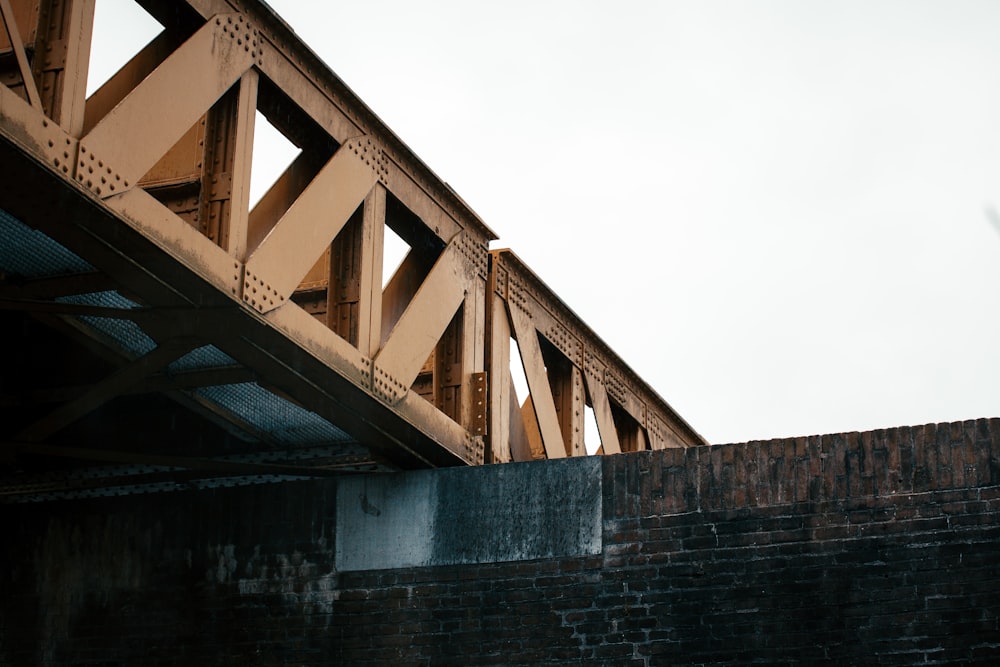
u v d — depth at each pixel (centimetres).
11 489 1095
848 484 899
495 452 1099
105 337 901
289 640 1015
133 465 1070
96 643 1066
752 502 920
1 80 694
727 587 910
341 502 1033
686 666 906
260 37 859
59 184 696
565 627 946
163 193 851
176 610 1051
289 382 909
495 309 1134
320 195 905
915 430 893
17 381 994
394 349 980
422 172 1040
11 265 822
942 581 862
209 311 814
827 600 884
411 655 980
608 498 959
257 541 1045
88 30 725
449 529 997
